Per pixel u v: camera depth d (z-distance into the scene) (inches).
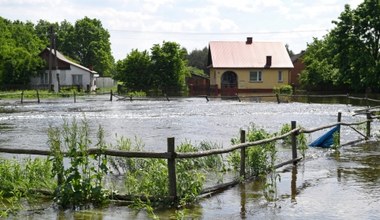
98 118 994.7
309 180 377.7
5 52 2391.7
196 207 299.4
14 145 595.5
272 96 1711.4
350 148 552.7
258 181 374.9
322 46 2310.5
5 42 2910.9
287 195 329.4
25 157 461.7
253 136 421.4
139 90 2134.6
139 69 2137.1
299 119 948.0
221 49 2342.5
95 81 2960.1
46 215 282.2
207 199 319.0
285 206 301.0
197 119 964.6
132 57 2129.7
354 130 676.7
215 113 1117.1
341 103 1507.1
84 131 429.4
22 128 808.9
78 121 927.7
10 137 683.4
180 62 2139.5
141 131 752.3
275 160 450.0
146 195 300.7
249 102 1599.4
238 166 408.8
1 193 314.7
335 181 373.7
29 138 669.9
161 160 328.5
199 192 319.0
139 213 285.6
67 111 1196.5
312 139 625.3
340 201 311.7
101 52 3981.3
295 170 418.6
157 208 294.7
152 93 2095.2
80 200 302.5
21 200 315.3
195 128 793.6
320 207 297.7
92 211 289.9
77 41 3991.1
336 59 1878.7
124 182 353.4
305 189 346.9
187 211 289.7
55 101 1664.6
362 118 957.2
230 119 959.6
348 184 362.6
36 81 2472.9
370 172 408.2
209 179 375.2
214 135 693.3
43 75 2475.4
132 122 904.9
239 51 2342.5
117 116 1040.2
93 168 314.3
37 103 1549.0
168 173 303.3
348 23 1838.1
